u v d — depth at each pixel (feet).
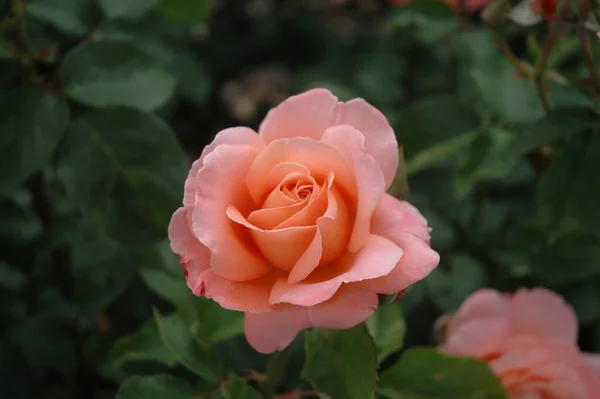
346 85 3.45
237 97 3.97
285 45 4.15
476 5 2.53
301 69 3.78
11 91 2.06
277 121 1.75
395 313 1.98
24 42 2.10
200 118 3.36
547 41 2.01
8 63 2.22
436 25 2.58
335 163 1.68
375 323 1.97
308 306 1.63
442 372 1.91
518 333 2.07
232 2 4.06
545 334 2.06
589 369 2.01
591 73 2.02
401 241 1.69
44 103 2.05
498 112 2.25
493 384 1.90
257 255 1.69
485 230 2.51
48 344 2.38
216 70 3.85
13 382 2.36
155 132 2.06
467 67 2.49
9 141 2.03
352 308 1.66
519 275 2.37
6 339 2.38
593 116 2.02
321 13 4.16
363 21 4.10
